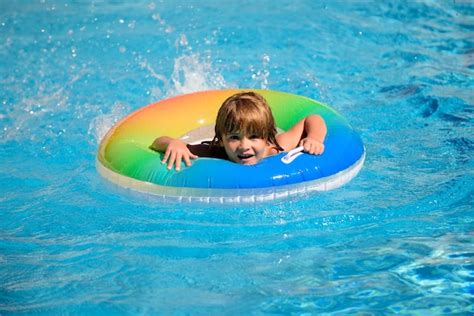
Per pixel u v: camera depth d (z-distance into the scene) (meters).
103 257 11.77
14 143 16.94
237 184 13.07
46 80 20.72
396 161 15.05
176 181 13.26
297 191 13.28
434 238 11.95
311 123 14.69
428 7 25.95
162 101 16.19
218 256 11.63
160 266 11.38
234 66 21.28
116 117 18.20
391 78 20.05
